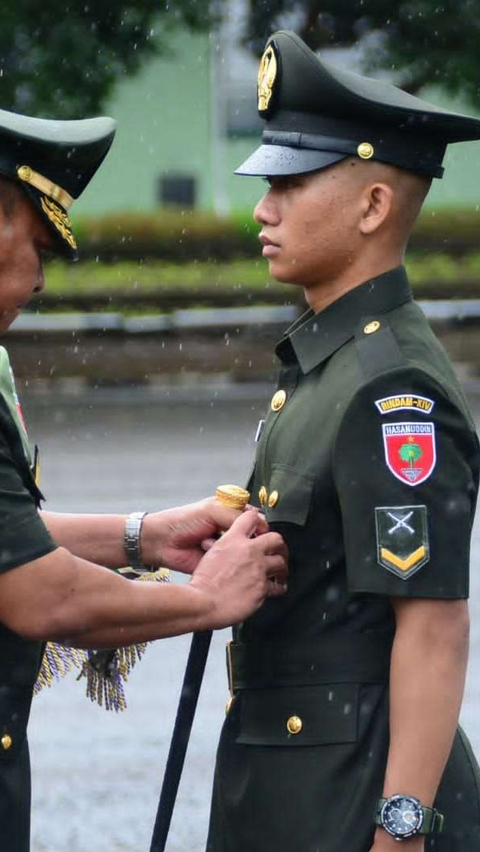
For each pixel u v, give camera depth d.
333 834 4.97
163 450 21.23
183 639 12.47
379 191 5.13
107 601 5.00
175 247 31.17
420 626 4.85
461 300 29.53
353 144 5.09
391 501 4.83
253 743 5.20
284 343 5.37
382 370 4.94
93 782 9.53
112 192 47.50
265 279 30.48
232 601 5.09
